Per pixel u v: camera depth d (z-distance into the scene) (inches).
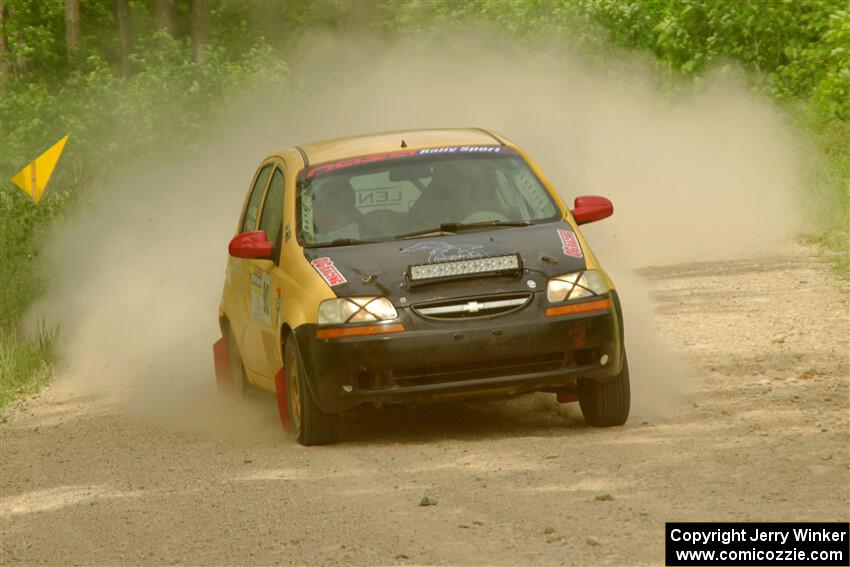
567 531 1011.9
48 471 1480.1
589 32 4571.9
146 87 4717.0
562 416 1491.1
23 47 6717.5
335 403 1363.2
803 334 1803.6
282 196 1571.1
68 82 5019.7
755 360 1670.8
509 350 1341.0
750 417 1368.1
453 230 1464.1
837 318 1888.5
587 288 1375.5
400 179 1529.3
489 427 1459.2
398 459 1315.2
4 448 1640.0
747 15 4296.3
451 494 1154.0
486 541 1003.9
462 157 1556.3
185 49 5280.5
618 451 1262.3
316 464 1333.7
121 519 1205.1
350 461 1328.7
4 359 2190.0
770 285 2207.2
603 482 1149.7
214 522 1149.1
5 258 2903.5
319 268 1417.3
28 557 1118.4
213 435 1584.6
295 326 1396.4
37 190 3179.1
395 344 1339.8
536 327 1344.7
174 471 1387.8
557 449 1293.1
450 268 1371.8
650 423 1387.8
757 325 1893.5
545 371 1359.5
